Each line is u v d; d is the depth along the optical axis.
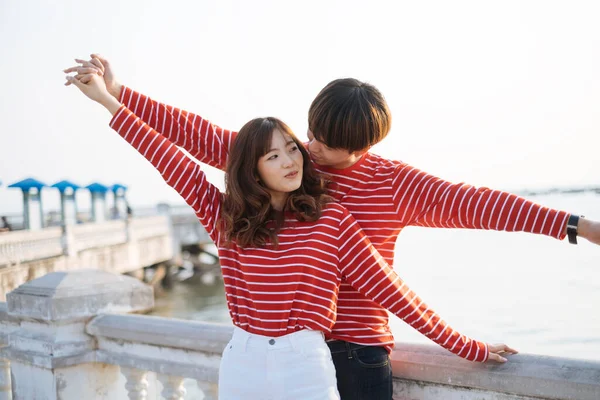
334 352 1.78
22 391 2.85
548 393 1.67
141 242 20.73
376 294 1.70
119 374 2.87
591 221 1.50
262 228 1.80
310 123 1.76
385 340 1.79
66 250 15.33
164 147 1.91
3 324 3.05
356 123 1.66
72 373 2.72
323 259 1.74
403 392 1.99
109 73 2.11
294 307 1.75
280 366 1.71
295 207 1.80
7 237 13.12
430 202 1.71
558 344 9.15
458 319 11.35
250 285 1.79
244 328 1.80
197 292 23.58
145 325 2.54
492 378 1.77
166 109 2.11
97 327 2.68
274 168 1.78
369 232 1.80
